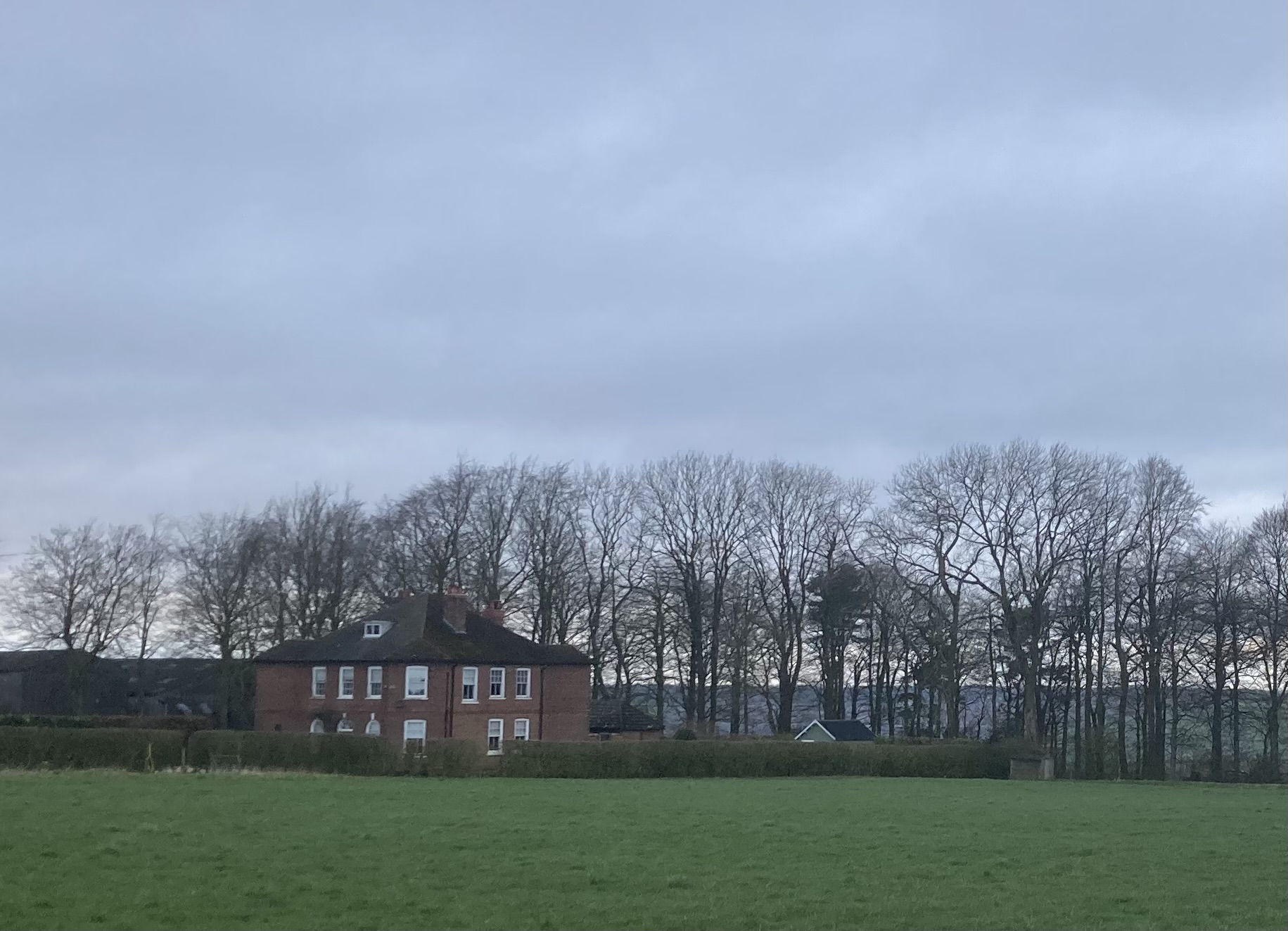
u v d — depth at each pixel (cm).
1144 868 2572
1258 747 8019
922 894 2219
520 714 7606
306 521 8738
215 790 3956
